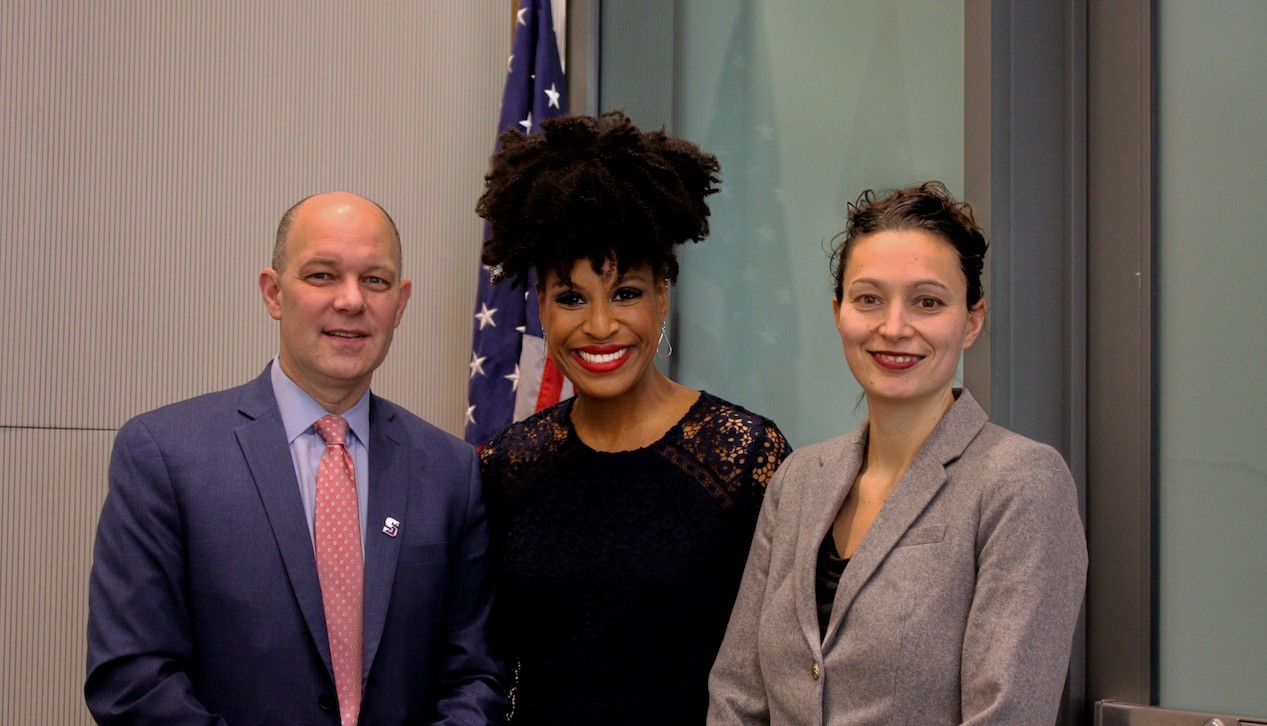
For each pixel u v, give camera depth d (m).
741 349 3.02
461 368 3.52
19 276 3.07
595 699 2.11
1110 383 2.21
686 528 2.12
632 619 2.11
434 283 3.50
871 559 1.67
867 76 2.68
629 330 2.17
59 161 3.12
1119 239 2.21
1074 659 2.21
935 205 1.77
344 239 2.03
